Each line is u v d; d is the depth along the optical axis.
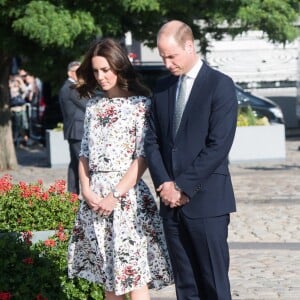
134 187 14.35
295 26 43.56
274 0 40.91
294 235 24.50
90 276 14.65
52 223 17.95
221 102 13.45
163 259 14.42
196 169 13.33
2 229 17.86
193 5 39.97
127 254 14.18
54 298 15.83
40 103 55.03
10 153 43.81
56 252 16.36
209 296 13.79
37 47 40.81
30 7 37.38
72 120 28.86
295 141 53.97
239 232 25.11
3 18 38.88
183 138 13.58
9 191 18.67
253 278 19.80
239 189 33.50
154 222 14.44
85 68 14.72
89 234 14.40
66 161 43.25
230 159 41.97
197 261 13.80
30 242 16.45
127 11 39.09
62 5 37.94
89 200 14.26
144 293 14.43
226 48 61.53
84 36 38.62
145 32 41.28
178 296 14.00
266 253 22.27
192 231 13.55
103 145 14.38
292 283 19.30
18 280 15.55
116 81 14.45
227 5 40.12
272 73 61.78
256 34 61.34
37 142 58.00
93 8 38.56
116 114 14.41
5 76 43.69
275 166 40.41
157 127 13.95
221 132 13.38
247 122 42.69
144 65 52.12
